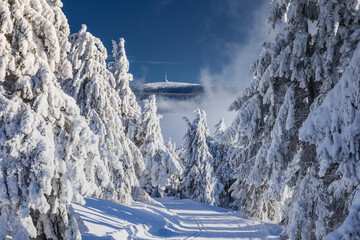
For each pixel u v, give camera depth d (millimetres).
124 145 20359
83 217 13500
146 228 15617
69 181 7664
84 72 19391
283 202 18031
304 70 12445
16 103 7066
